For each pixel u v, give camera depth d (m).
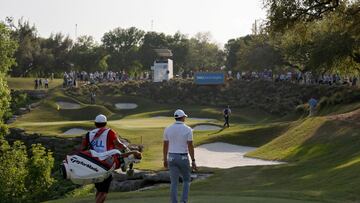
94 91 80.75
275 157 31.42
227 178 23.33
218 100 75.94
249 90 76.75
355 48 41.88
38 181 27.02
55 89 80.75
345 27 34.75
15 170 27.00
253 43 92.88
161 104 77.19
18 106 69.50
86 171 10.55
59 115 67.50
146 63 143.38
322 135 31.64
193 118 67.00
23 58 112.00
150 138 41.62
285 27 33.53
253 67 92.94
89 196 16.44
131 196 15.24
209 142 40.38
